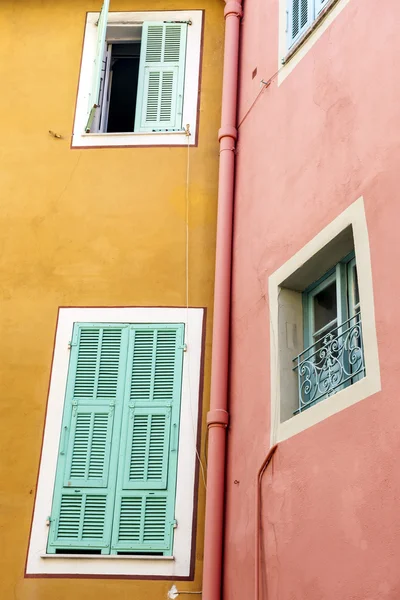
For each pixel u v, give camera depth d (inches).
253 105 334.6
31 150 361.7
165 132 362.0
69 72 378.9
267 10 341.7
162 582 285.4
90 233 343.9
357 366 243.1
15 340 326.3
